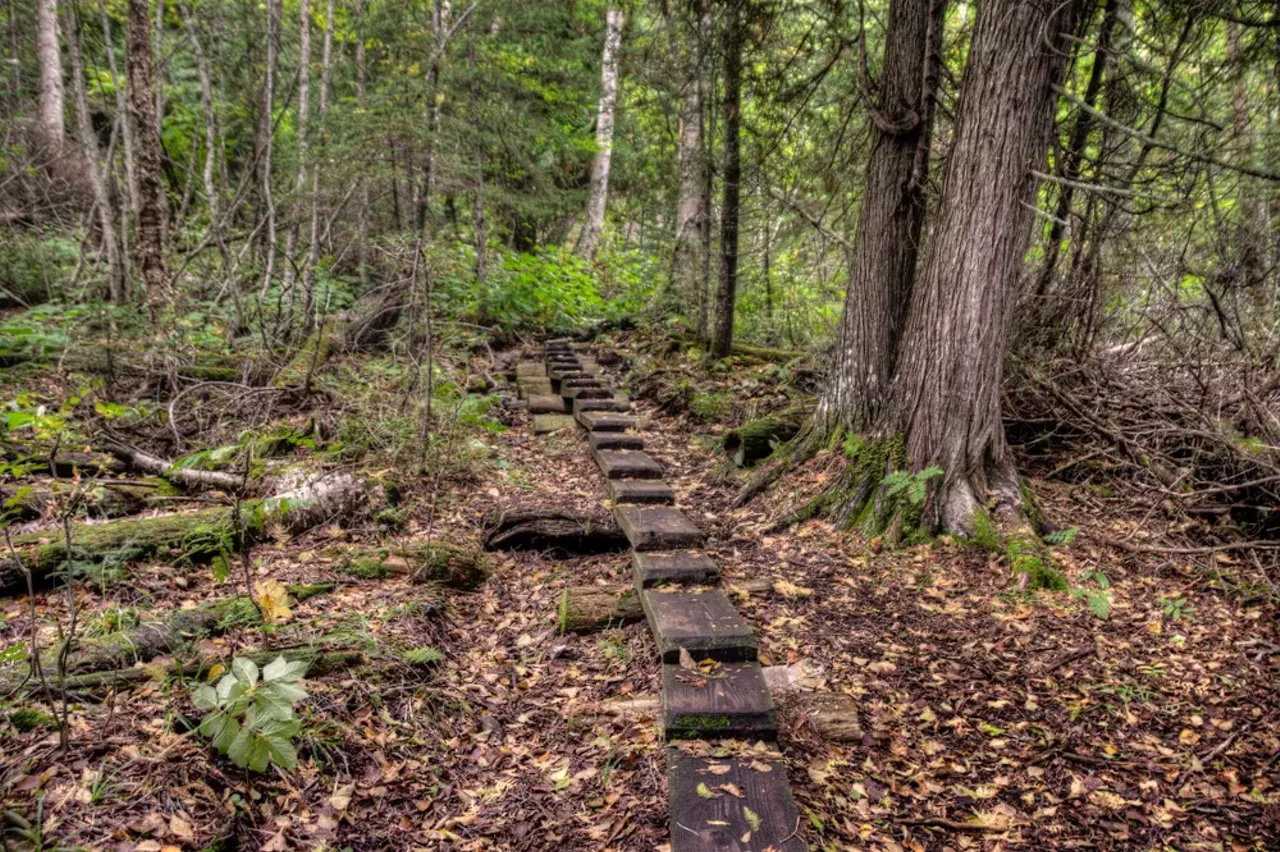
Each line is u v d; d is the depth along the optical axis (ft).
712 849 7.88
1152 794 9.78
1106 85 19.98
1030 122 15.65
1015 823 9.30
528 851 8.32
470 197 43.39
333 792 8.58
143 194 25.14
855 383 19.11
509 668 11.96
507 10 38.73
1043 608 13.96
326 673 10.28
